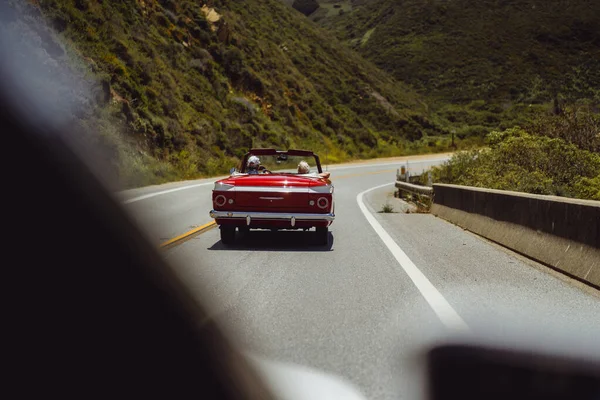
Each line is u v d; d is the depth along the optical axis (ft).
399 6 441.27
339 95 237.25
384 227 42.22
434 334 15.80
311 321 17.11
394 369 12.91
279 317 17.48
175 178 95.86
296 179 32.27
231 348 13.19
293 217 31.42
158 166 92.32
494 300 20.16
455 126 286.87
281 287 21.97
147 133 98.89
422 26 399.85
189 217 45.52
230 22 185.98
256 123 151.33
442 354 13.78
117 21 120.06
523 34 374.02
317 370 12.80
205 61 152.15
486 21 391.24
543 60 349.41
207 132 125.39
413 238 36.60
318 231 32.63
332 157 181.16
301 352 14.11
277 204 31.53
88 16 107.86
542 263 27.71
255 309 18.39
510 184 62.23
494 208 36.65
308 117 196.44
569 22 379.76
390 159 207.10
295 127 175.94
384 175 137.59
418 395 11.35
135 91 102.22
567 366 12.74
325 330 16.17
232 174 36.37
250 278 23.58
